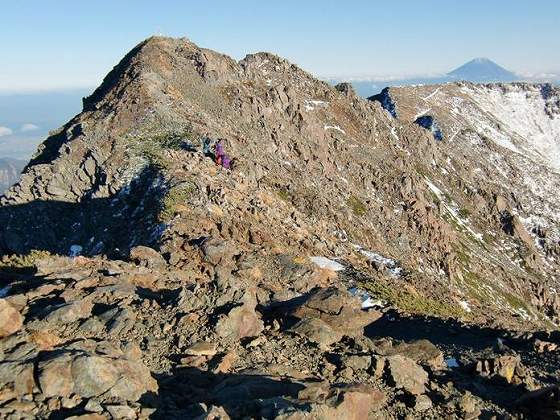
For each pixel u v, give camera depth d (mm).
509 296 109000
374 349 18031
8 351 12344
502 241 141875
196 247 29594
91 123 60031
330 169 96812
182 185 42781
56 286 18328
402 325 30031
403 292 38469
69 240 46344
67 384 11281
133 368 12250
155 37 96562
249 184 53406
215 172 50844
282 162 81375
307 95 126938
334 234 61344
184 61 91250
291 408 11086
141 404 11508
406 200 108000
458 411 14625
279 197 62344
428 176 145875
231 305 17766
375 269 47469
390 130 148375
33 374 11406
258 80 108375
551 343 25500
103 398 11258
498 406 16141
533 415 15836
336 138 111000
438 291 49156
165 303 18094
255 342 16484
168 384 13117
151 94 65625
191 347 15211
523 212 168875
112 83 79500
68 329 15320
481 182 166875
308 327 17922
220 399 12391
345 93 138000
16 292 18734
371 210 91688
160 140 56750
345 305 19797
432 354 19000
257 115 89562
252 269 28828
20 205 50312
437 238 106250
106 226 44719
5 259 28641
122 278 20422
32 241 47438
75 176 52219
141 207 43594
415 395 14656
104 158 52750
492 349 24312
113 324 15867
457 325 30000
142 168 49906
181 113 65688
